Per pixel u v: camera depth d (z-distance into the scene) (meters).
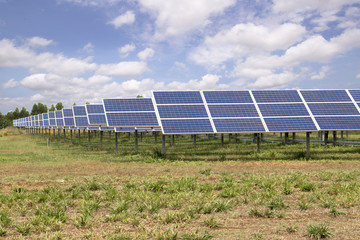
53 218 9.25
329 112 25.58
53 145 43.28
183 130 23.38
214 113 24.83
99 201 11.38
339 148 29.44
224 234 8.08
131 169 19.75
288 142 36.59
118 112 28.45
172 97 25.83
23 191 13.38
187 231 8.38
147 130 38.94
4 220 9.10
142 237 7.86
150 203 10.82
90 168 20.42
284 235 7.93
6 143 47.78
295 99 26.67
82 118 42.50
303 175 16.25
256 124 24.12
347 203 10.72
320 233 7.70
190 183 14.02
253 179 15.08
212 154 26.97
